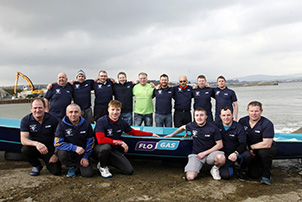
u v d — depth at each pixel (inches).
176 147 149.9
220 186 123.5
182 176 138.9
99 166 138.8
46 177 133.1
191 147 148.0
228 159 135.6
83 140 134.3
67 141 131.3
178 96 206.2
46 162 134.8
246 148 137.6
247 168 153.3
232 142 135.1
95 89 206.2
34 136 133.6
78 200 105.8
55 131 137.0
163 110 205.2
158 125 208.4
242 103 875.4
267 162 125.6
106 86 206.2
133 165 161.2
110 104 133.7
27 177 132.6
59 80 191.5
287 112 535.8
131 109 214.2
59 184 123.3
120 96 208.7
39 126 132.9
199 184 126.0
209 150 134.3
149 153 154.5
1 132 157.5
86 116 205.6
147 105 208.1
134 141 152.9
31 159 132.6
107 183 125.6
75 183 124.9
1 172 141.2
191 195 112.2
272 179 134.7
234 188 121.0
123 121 142.3
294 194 113.8
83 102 203.2
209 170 149.6
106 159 133.6
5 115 748.0
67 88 196.9
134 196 110.3
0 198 106.5
